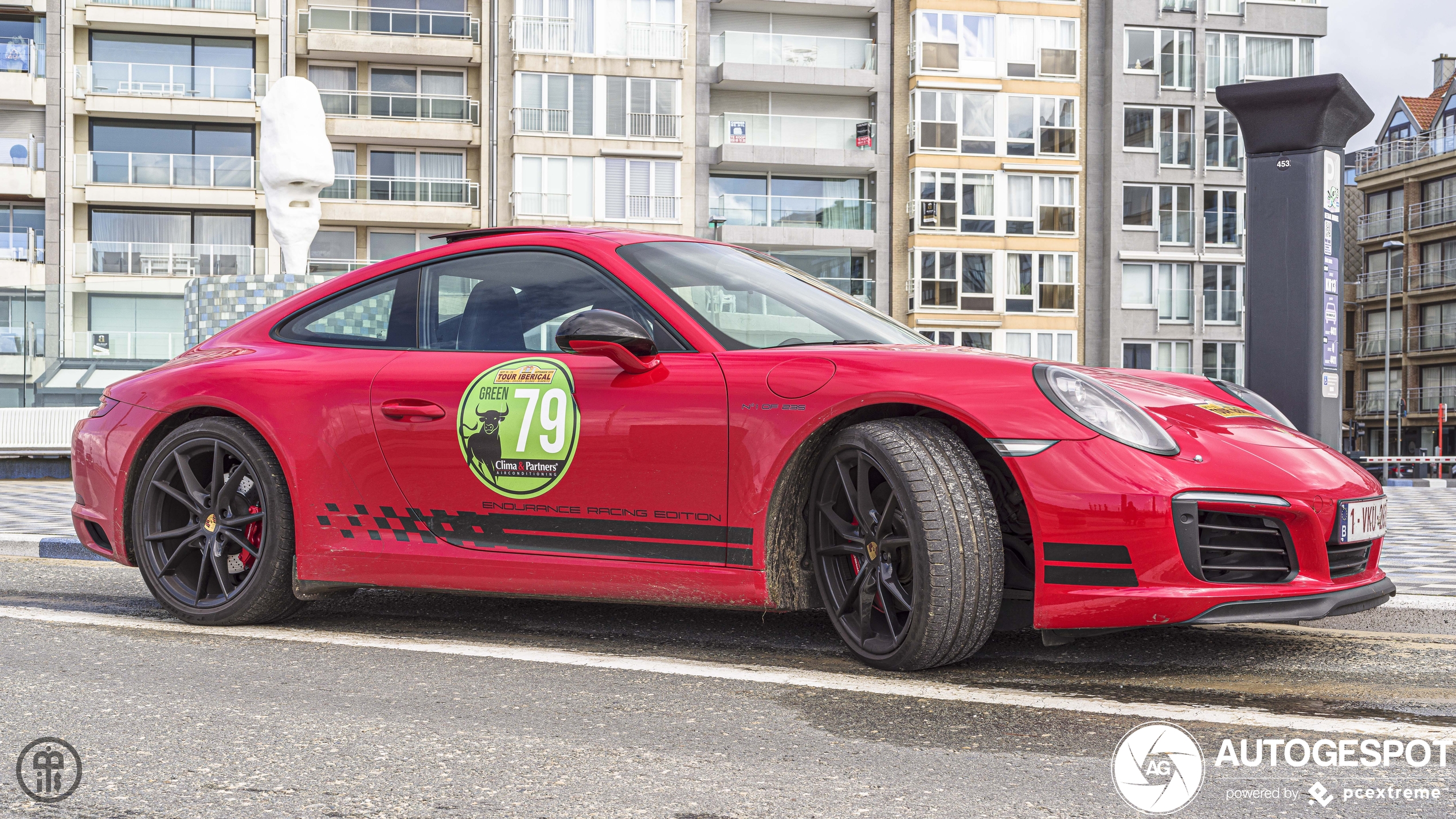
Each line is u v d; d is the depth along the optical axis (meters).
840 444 2.84
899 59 34.50
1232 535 2.68
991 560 2.73
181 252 30.28
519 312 3.33
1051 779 2.04
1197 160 35.31
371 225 32.62
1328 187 5.65
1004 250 34.44
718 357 3.01
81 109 31.20
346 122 31.92
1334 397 5.75
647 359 3.05
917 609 2.72
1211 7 35.47
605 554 3.04
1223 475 2.66
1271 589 2.64
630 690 2.67
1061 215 34.75
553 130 32.47
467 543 3.23
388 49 32.06
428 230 32.97
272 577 3.46
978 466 2.81
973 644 2.77
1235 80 35.50
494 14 32.62
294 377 3.49
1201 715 2.46
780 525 2.88
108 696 2.62
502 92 32.56
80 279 29.95
